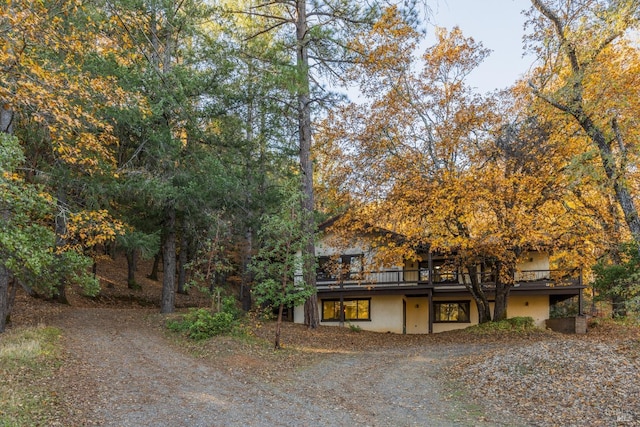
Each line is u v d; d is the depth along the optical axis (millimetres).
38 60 10078
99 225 10766
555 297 25688
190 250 31844
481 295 21828
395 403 9523
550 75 14531
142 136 17641
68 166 14086
